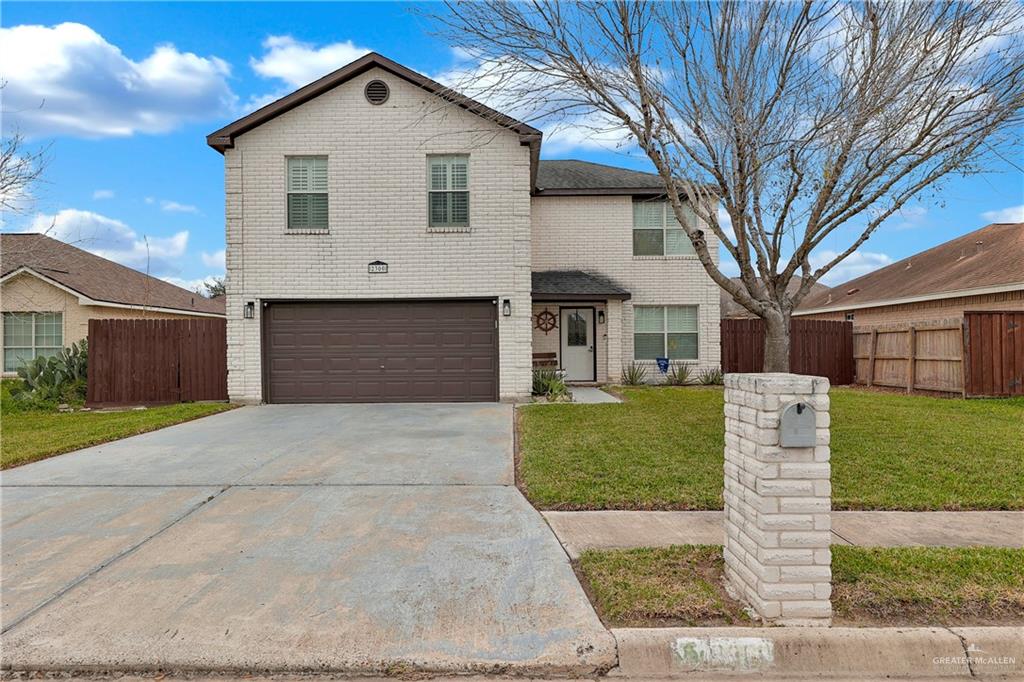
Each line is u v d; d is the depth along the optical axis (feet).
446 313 39.37
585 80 18.07
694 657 9.41
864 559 12.30
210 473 20.39
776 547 10.01
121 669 9.30
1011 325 37.88
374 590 11.46
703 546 13.28
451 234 38.99
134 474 20.33
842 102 16.70
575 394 41.57
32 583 11.87
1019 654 9.48
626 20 17.52
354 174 38.88
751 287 17.94
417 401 39.14
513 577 11.97
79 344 46.57
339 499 17.34
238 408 37.01
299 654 9.43
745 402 10.85
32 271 53.67
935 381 40.37
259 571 12.37
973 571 11.71
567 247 50.19
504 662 9.29
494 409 35.53
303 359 39.22
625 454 21.83
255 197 38.75
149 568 12.55
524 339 38.96
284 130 38.78
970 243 64.23
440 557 13.00
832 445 22.75
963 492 17.01
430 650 9.53
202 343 40.68
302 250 38.81
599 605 10.77
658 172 20.03
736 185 17.81
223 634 9.96
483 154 39.09
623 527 14.74
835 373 49.32
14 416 35.45
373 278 38.93
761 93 17.56
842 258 18.44
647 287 49.88
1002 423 27.48
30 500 17.39
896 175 16.53
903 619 10.17
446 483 18.98
